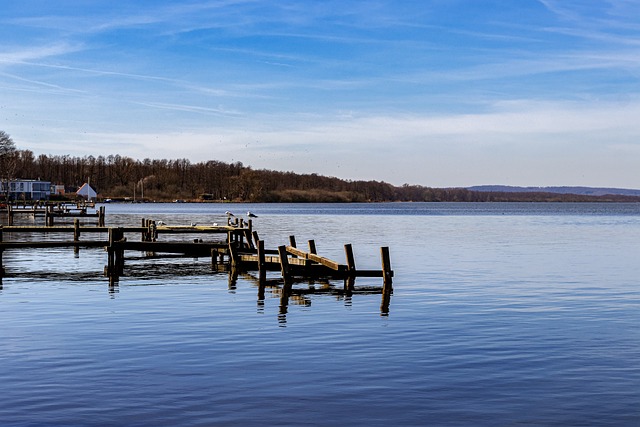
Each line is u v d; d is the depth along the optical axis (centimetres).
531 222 10838
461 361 1689
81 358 1705
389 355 1745
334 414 1318
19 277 3409
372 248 5275
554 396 1425
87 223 9538
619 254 4738
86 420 1277
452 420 1291
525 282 3186
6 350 1783
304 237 6681
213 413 1318
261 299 2684
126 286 3069
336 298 2714
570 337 1964
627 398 1412
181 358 1708
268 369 1612
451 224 9950
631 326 2130
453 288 2984
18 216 11244
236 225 5409
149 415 1305
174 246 3984
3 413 1310
